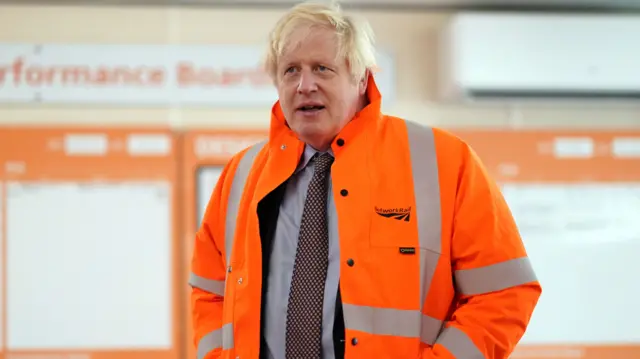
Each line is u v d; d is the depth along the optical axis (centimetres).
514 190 403
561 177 405
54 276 386
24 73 390
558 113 407
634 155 406
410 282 162
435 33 406
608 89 399
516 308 162
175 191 393
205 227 195
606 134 407
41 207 388
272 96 398
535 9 409
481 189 170
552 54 397
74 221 389
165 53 395
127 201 391
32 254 387
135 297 388
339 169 169
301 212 172
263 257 173
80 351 384
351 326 159
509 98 394
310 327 162
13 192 388
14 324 383
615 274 402
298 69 169
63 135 390
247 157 192
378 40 403
